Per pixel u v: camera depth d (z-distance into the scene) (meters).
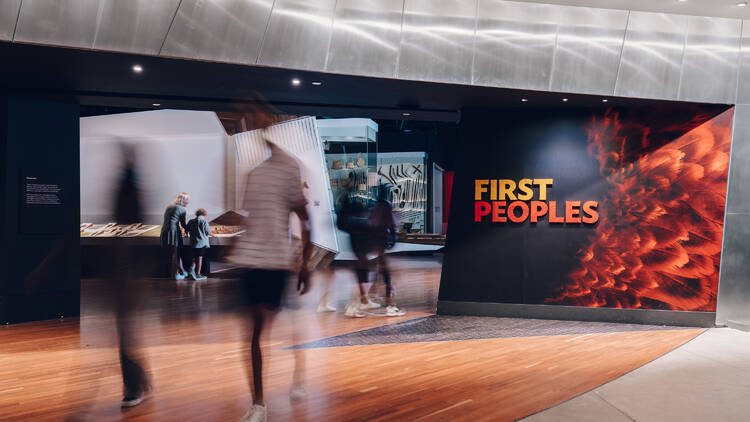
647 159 7.47
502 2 6.65
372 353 5.59
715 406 3.93
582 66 6.93
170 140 14.52
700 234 7.23
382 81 6.76
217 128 14.34
